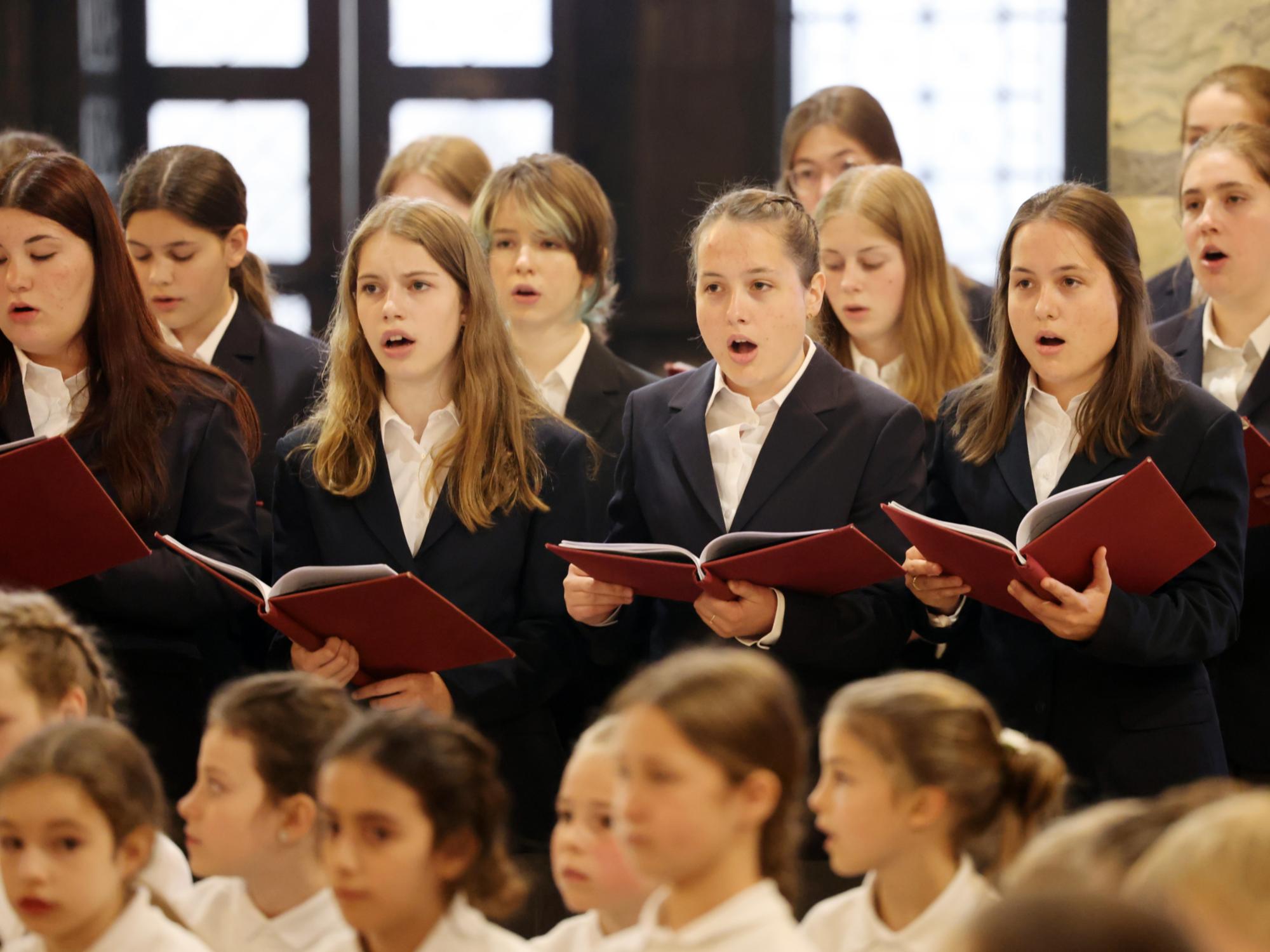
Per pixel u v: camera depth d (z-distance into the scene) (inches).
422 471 394.0
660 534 385.4
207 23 873.5
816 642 351.6
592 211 501.4
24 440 362.9
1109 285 363.6
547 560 392.8
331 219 870.4
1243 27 712.4
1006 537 370.9
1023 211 372.5
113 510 341.1
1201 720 356.2
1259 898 159.8
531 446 398.0
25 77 816.3
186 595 377.7
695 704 206.8
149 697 381.7
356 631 343.9
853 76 834.2
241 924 268.7
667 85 824.3
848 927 258.1
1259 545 417.1
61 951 239.1
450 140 604.4
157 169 472.1
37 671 287.7
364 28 871.7
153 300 468.8
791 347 379.6
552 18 850.8
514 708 380.8
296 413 473.1
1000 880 225.6
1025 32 823.7
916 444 381.1
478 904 242.2
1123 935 109.4
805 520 373.4
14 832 234.4
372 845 231.8
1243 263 438.0
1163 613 338.3
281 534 400.5
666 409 398.9
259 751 264.1
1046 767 261.7
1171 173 721.6
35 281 378.9
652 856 206.4
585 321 530.3
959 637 387.9
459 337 400.8
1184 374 448.8
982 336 542.0
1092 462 363.6
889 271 466.3
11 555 347.3
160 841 296.0
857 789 249.1
